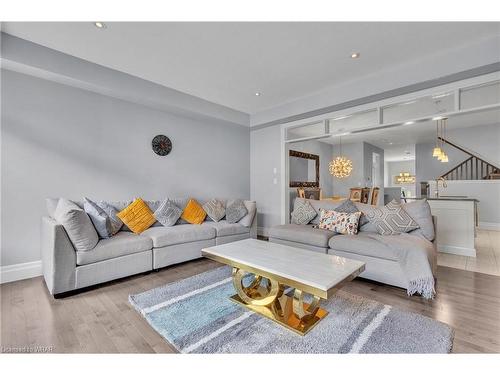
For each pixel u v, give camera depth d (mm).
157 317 1889
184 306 2064
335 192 8766
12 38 2447
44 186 2893
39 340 1626
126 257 2668
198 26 2299
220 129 4922
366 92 3408
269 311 1941
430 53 2812
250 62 2979
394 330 1707
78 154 3139
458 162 7391
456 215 3688
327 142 8422
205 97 4137
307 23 2271
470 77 2838
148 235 2988
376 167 9164
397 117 5113
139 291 2393
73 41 2543
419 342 1580
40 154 2865
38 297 2254
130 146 3627
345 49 2713
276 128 5016
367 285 2537
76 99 3115
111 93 3289
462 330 1723
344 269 1793
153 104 3727
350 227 3061
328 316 1896
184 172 4324
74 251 2330
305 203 3820
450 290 2389
